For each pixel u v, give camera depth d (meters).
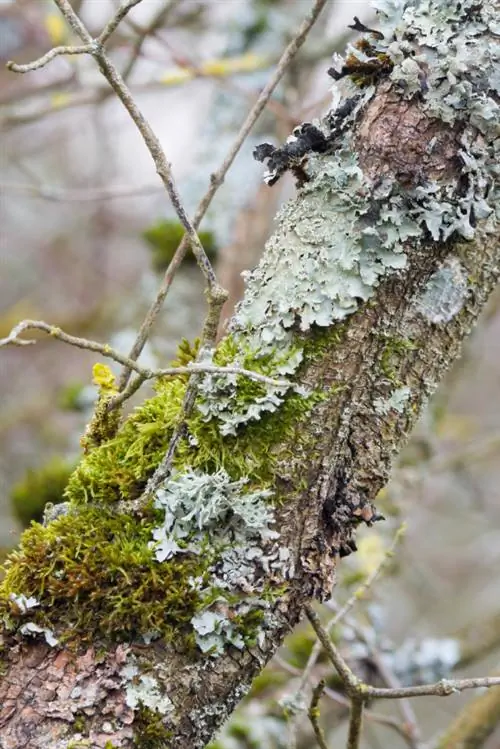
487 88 1.28
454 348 1.30
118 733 1.24
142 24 2.36
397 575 2.28
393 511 2.17
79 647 1.25
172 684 1.25
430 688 1.35
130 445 1.29
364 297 1.28
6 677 1.25
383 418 1.29
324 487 1.28
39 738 1.23
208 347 1.28
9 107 2.45
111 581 1.26
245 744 1.79
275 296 1.28
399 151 1.28
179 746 1.25
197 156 2.46
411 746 1.68
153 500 1.27
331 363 1.28
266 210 2.35
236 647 1.26
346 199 1.28
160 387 1.33
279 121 2.25
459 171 1.28
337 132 1.29
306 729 1.88
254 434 1.27
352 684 1.37
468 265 1.30
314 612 1.37
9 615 1.26
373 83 1.29
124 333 2.37
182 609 1.25
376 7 1.30
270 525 1.27
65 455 2.42
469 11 1.29
